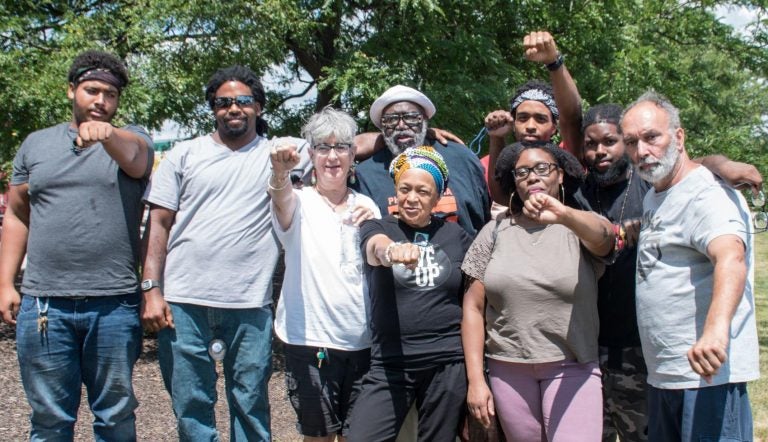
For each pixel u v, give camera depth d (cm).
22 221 358
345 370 349
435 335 324
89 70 339
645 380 336
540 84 379
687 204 278
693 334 275
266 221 356
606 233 305
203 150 356
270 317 362
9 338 820
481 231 335
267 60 741
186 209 350
